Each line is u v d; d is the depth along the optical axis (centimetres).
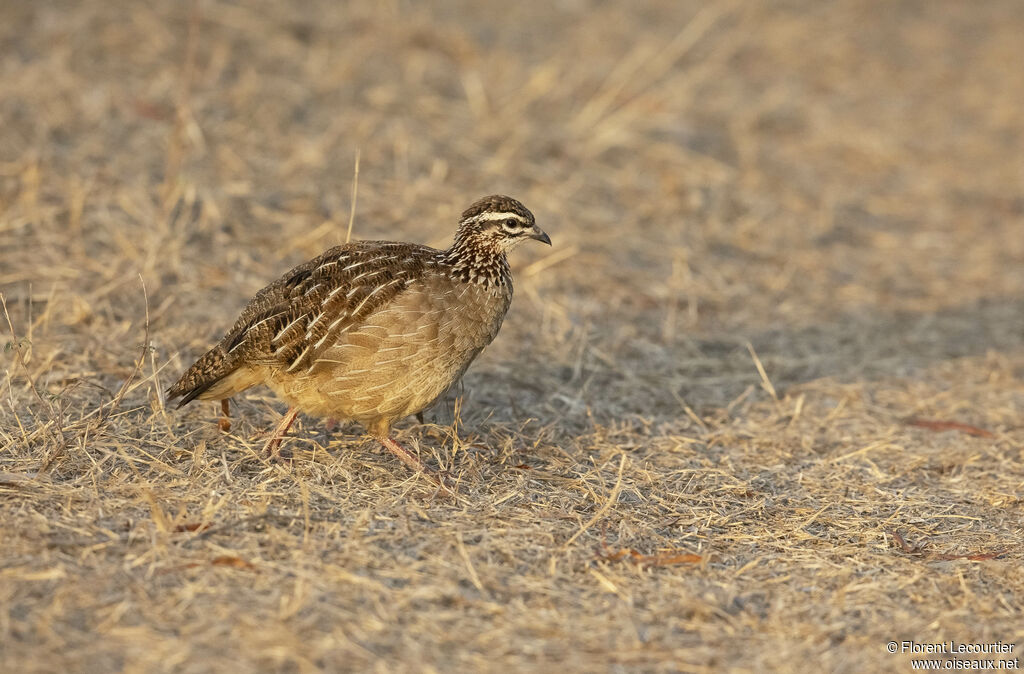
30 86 2469
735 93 3425
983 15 4597
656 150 2870
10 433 1454
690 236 2520
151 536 1234
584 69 3328
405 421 1662
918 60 4034
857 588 1260
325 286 1430
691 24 3906
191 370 1462
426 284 1441
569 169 2691
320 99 2745
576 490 1480
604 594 1217
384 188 2419
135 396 1617
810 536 1384
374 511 1354
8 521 1235
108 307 1852
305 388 1445
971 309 2372
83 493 1321
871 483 1566
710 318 2203
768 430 1739
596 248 2377
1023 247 2747
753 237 2589
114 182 2214
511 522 1359
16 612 1080
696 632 1159
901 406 1858
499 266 1506
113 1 2911
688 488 1516
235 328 1477
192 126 2416
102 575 1149
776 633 1166
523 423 1669
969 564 1328
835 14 4312
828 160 3116
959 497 1533
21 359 1558
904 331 2220
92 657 1030
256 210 2238
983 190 3094
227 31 2945
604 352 1984
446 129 2750
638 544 1337
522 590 1209
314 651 1065
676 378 1920
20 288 1875
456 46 3281
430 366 1443
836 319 2259
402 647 1087
